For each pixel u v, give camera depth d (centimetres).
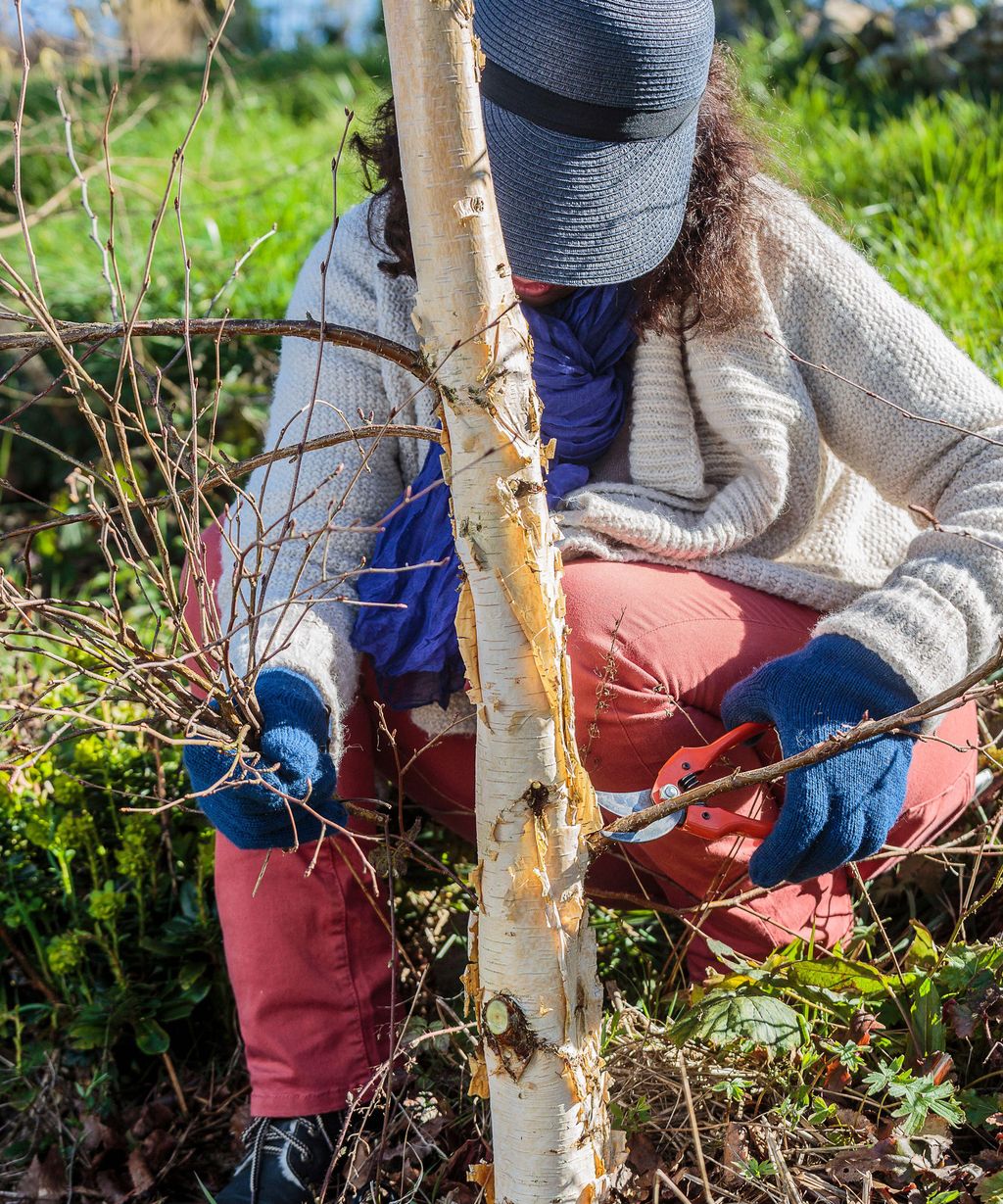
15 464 344
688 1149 138
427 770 170
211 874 193
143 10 507
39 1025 198
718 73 151
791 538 161
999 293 276
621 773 150
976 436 141
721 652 147
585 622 143
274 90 646
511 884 111
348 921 153
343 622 148
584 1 124
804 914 157
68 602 115
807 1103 140
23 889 199
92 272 372
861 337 151
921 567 137
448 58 96
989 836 171
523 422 105
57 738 113
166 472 116
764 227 151
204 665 120
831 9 498
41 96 552
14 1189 174
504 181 131
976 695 117
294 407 161
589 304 149
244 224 398
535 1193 116
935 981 147
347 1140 151
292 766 126
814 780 124
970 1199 130
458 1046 158
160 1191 171
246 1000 153
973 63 449
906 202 334
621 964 174
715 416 152
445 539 152
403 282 157
